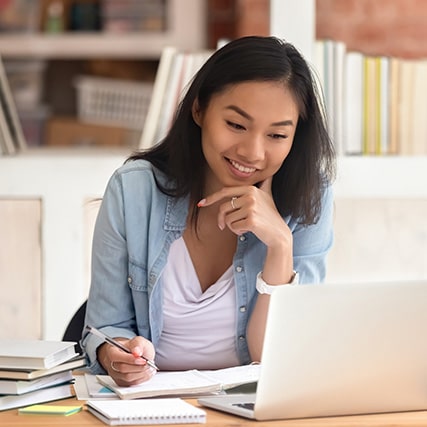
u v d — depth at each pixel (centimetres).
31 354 230
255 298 287
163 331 288
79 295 430
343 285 215
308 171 283
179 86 420
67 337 308
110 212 285
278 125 263
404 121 433
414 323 221
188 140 282
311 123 279
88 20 754
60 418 219
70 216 427
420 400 228
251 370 255
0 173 426
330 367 217
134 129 783
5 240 428
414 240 434
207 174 287
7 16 758
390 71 431
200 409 225
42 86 788
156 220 284
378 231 433
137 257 284
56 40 756
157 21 738
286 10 420
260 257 286
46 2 757
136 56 748
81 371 287
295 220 289
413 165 429
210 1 725
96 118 789
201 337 287
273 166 269
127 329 288
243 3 618
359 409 223
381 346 220
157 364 290
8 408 228
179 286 286
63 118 789
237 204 272
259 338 282
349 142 430
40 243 428
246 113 261
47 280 429
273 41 267
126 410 217
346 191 429
